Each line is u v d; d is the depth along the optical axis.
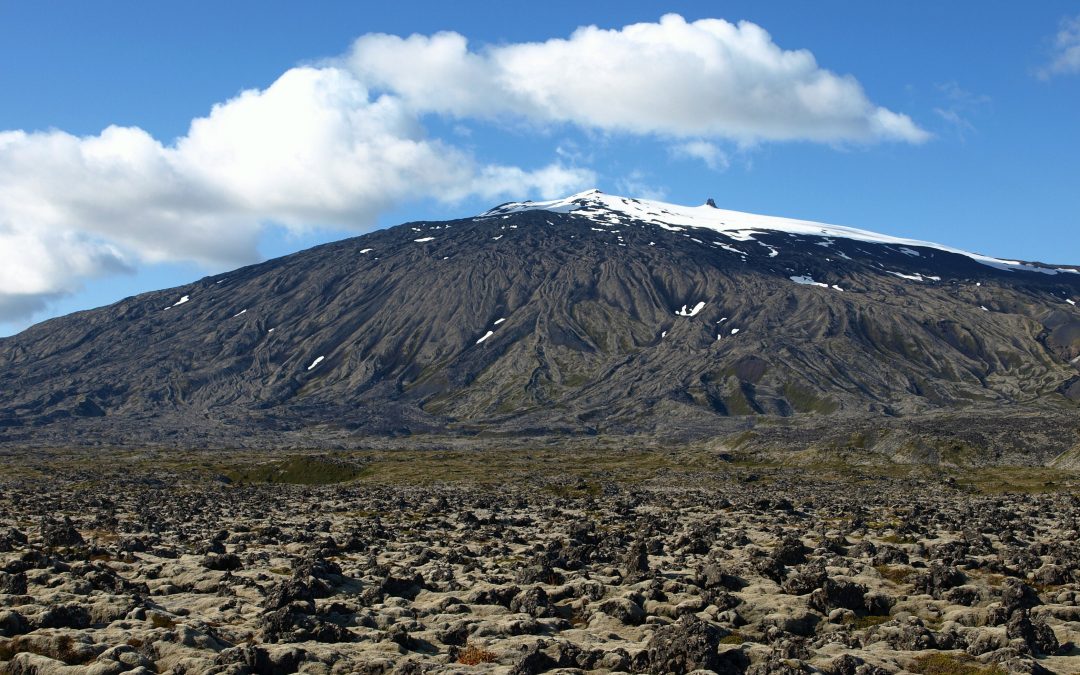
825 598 53.59
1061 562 66.69
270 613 46.41
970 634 46.16
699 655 39.50
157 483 188.38
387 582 58.22
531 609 52.94
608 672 40.66
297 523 105.00
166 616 47.47
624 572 65.31
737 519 109.06
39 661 38.81
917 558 70.75
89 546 75.56
